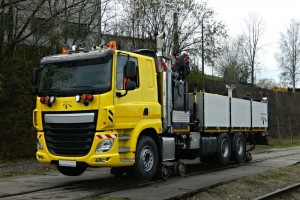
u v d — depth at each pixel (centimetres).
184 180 1212
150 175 1093
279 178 1353
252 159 1942
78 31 2128
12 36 1938
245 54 5603
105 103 964
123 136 1013
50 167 1541
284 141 3569
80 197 923
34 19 1948
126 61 1030
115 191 1007
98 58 995
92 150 962
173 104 1265
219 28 3170
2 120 1823
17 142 1848
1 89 1800
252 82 5566
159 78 1188
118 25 2381
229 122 1630
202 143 1436
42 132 1041
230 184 1147
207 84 3127
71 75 1020
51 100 1012
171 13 2969
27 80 1925
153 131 1134
